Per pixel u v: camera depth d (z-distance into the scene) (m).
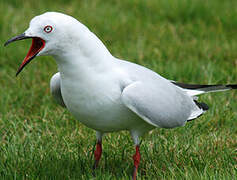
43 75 13.21
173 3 18.03
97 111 7.95
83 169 9.07
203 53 14.57
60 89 8.88
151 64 13.82
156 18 17.52
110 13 17.42
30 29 7.56
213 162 9.10
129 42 15.54
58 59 7.80
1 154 9.45
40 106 11.85
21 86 12.77
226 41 15.48
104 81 7.78
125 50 14.70
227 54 14.48
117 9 18.12
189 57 14.32
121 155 9.56
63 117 11.12
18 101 12.05
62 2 18.66
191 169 8.54
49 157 9.29
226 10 17.73
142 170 9.12
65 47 7.62
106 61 7.86
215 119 10.95
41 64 13.73
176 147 9.70
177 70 13.16
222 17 17.16
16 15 16.80
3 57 14.28
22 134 10.65
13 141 9.95
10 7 17.92
